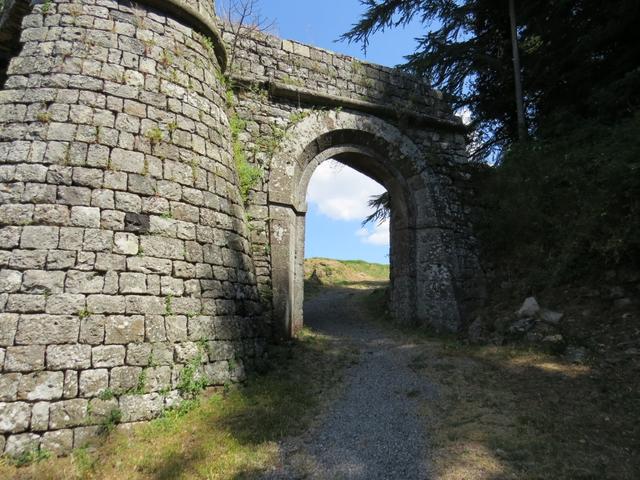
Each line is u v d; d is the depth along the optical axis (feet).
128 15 22.30
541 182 33.32
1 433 14.67
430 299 35.68
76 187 18.25
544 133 37.58
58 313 16.46
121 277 17.94
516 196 34.42
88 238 17.78
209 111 24.30
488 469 14.01
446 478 13.65
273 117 32.35
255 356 22.66
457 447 15.51
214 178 23.08
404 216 38.14
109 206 18.61
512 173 36.47
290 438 16.51
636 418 16.42
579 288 27.76
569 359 22.49
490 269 36.88
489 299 34.99
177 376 18.17
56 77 19.77
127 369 16.98
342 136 35.42
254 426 17.08
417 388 21.52
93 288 17.25
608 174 25.75
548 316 26.73
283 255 29.35
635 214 24.44
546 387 19.94
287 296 28.78
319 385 22.22
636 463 13.89
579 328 24.73
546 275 30.45
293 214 31.91
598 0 34.32
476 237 38.45
